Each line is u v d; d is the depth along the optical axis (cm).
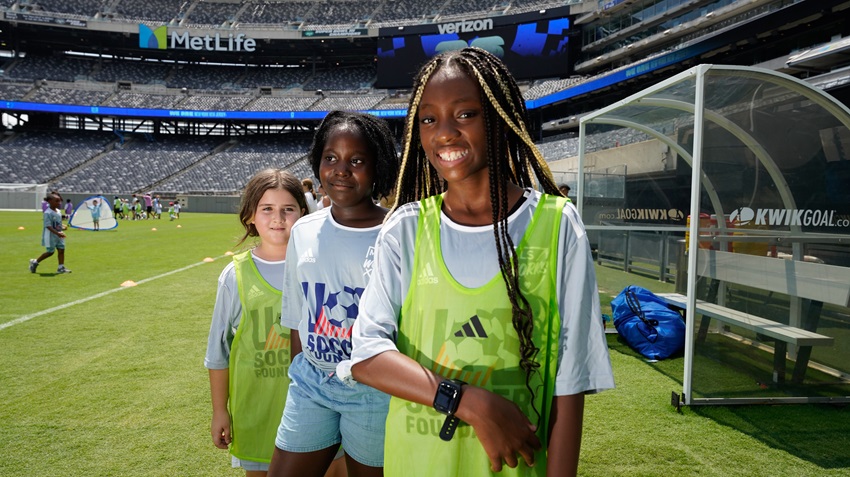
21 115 4322
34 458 288
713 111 377
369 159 175
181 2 4491
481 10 3969
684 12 2600
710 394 363
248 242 970
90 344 514
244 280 204
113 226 2216
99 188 3891
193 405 363
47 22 3972
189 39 4234
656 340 484
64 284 853
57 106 3988
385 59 3709
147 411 353
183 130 4747
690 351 354
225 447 211
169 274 977
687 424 329
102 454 293
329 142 174
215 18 4441
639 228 667
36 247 1362
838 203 403
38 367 444
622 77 2705
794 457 287
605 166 768
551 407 109
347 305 169
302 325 177
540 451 110
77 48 4512
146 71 4669
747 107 378
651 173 761
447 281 110
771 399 356
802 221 402
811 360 409
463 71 109
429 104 111
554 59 3269
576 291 109
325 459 174
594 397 376
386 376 107
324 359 170
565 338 108
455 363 108
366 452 166
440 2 4156
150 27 4194
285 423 174
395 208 133
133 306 695
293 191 210
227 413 211
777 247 397
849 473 270
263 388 200
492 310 107
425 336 111
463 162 109
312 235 179
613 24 3097
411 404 113
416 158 135
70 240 1652
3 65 4281
